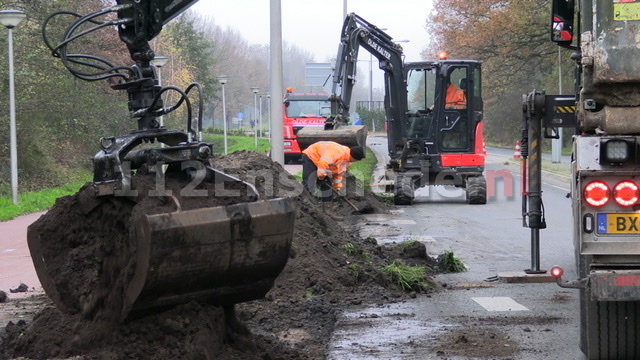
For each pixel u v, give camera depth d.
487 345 7.66
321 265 10.30
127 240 6.18
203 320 6.18
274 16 18.92
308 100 47.91
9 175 32.34
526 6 53.66
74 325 6.39
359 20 23.03
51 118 36.16
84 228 6.62
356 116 79.12
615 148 6.08
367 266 10.77
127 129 41.50
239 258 6.08
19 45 30.25
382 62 23.69
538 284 10.94
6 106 31.52
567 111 10.41
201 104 6.49
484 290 10.56
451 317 8.92
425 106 24.28
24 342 6.47
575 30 7.79
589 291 6.14
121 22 6.56
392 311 9.24
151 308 5.99
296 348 7.54
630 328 6.76
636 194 6.09
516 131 75.38
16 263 13.64
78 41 32.25
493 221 18.95
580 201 6.18
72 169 38.72
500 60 60.69
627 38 6.22
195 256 5.86
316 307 9.02
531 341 7.79
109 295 6.17
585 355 7.18
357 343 7.77
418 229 17.47
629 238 6.12
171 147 6.29
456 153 23.95
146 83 6.61
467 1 59.12
